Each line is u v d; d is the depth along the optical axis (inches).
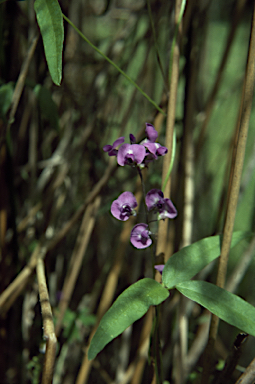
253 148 19.2
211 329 15.4
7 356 20.2
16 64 19.3
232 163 15.3
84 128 22.6
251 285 24.5
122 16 24.9
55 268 23.5
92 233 25.2
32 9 19.0
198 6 17.7
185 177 18.4
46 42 14.4
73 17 21.5
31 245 21.5
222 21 27.5
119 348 24.6
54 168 22.8
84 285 26.1
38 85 17.4
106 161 24.3
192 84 17.7
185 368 18.9
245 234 15.3
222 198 19.1
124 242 19.4
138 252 23.6
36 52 19.3
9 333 20.1
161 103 17.0
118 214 14.9
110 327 14.0
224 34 30.3
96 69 23.5
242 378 14.8
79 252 19.5
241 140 14.8
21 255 20.8
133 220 19.3
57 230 23.6
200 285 14.6
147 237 14.7
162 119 17.5
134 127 26.0
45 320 14.8
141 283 14.5
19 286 18.8
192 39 17.5
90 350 13.9
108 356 25.0
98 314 19.6
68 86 21.3
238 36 33.4
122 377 22.1
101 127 24.2
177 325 19.0
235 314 14.3
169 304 19.6
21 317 20.9
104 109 24.1
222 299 14.4
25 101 20.1
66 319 21.0
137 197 19.3
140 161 14.7
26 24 19.4
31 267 18.7
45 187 23.2
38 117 21.1
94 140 23.5
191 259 14.9
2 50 18.1
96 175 23.8
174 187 18.6
